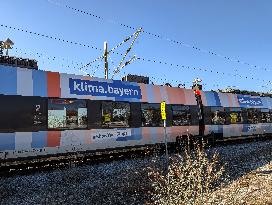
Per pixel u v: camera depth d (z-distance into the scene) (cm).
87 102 1319
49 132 1187
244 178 959
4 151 1082
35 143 1152
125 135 1431
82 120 1292
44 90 1202
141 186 884
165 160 1250
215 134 1895
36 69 1233
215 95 1977
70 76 1298
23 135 1124
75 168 1066
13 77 1136
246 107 2200
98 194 844
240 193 770
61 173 1049
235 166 1179
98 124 1340
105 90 1398
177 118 1677
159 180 886
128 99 1473
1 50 1612
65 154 1233
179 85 1817
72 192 855
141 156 1459
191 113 1758
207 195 645
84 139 1287
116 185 916
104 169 1127
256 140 2420
